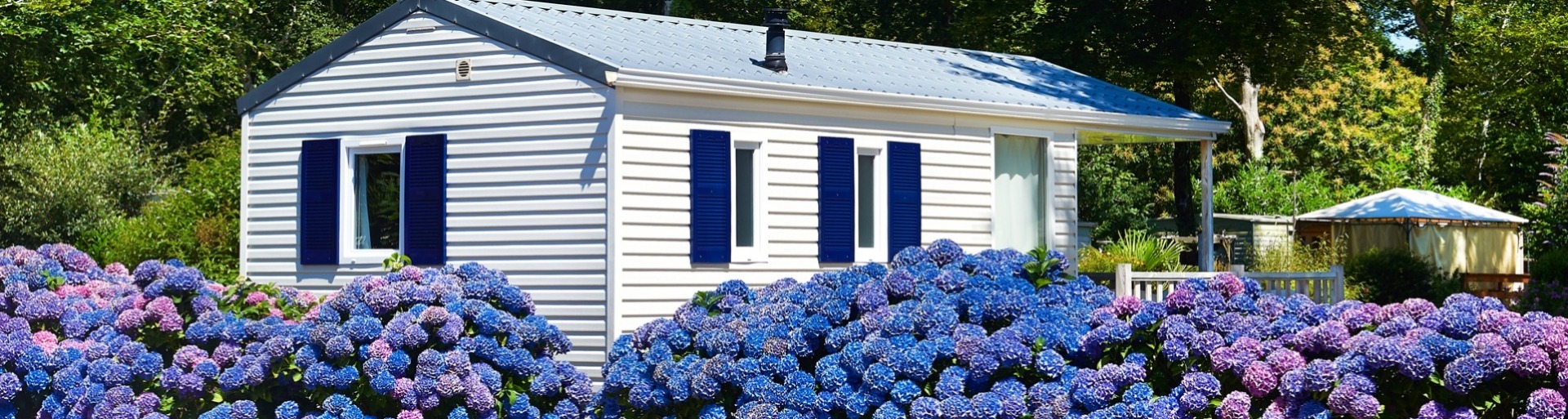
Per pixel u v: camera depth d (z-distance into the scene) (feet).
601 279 45.60
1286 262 78.23
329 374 32.14
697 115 47.75
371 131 50.19
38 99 75.56
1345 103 127.75
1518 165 119.44
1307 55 92.32
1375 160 126.11
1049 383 25.40
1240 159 120.37
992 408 25.09
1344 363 22.84
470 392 32.17
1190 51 87.51
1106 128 60.75
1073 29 89.71
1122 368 24.79
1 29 65.21
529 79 47.24
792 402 27.02
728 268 48.44
